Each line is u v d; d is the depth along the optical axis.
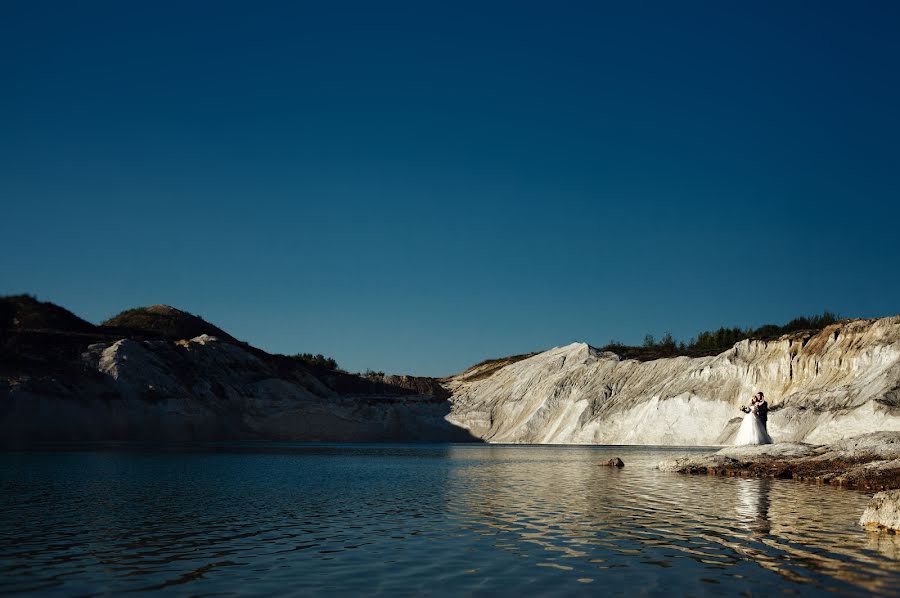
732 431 83.62
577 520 22.23
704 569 15.14
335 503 26.59
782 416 73.00
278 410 111.94
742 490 31.69
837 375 79.94
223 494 29.38
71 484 32.53
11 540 18.45
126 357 98.44
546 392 115.62
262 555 16.66
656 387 100.38
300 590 13.47
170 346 113.31
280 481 35.78
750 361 91.19
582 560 16.05
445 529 20.44
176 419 94.94
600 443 98.69
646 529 20.39
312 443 100.31
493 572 14.88
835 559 16.14
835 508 25.11
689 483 35.41
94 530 20.05
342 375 148.25
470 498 28.50
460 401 130.62
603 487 33.25
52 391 87.38
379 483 35.19
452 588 13.60
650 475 40.84
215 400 106.56
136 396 94.56
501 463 52.97
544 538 18.89
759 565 15.52
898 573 14.80
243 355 123.50
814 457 43.53
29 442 77.94
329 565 15.55
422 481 36.59
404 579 14.29
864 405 66.25
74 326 118.81
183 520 22.08
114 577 14.48
